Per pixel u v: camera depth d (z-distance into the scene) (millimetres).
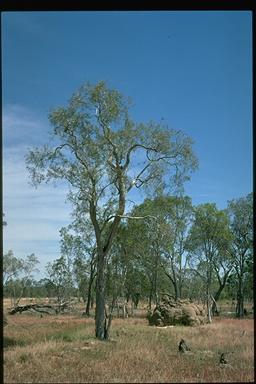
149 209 29953
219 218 51969
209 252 52094
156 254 46094
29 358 16578
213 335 27969
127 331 30484
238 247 54938
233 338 25844
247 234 53406
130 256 39031
